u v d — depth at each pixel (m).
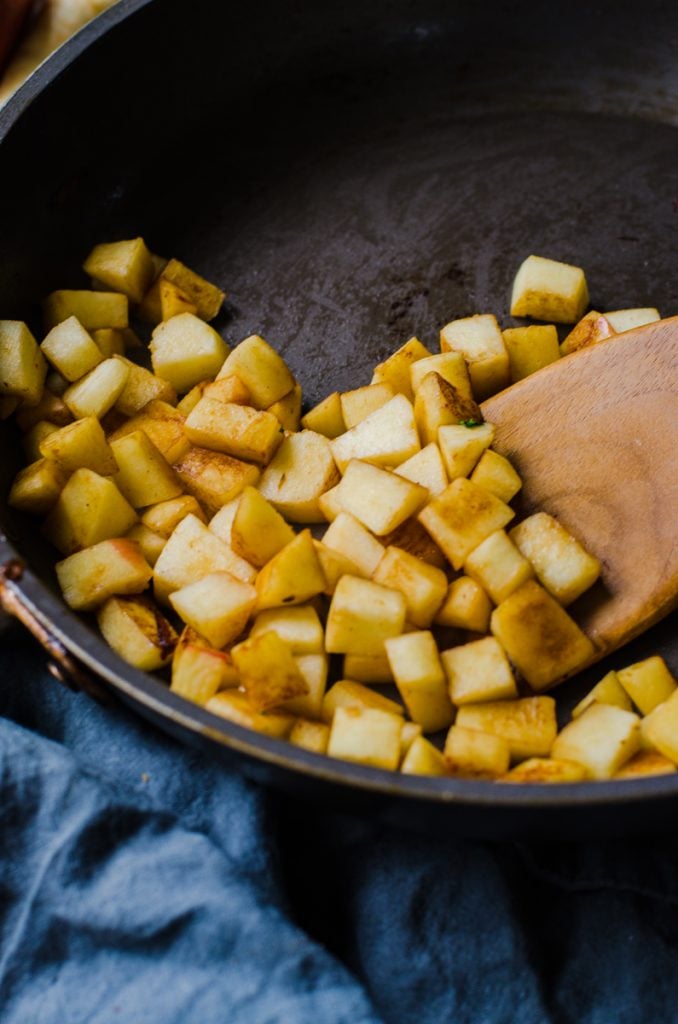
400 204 0.41
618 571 0.34
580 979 0.33
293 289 0.40
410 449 0.36
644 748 0.32
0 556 0.31
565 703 0.34
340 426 0.37
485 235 0.41
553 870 0.34
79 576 0.34
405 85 0.44
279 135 0.43
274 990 0.32
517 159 0.42
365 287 0.40
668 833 0.32
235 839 0.34
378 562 0.34
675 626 0.35
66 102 0.40
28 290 0.40
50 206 0.40
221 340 0.38
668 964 0.33
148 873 0.33
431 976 0.33
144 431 0.37
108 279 0.39
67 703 0.36
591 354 0.36
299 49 0.43
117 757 0.35
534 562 0.34
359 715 0.32
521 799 0.29
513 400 0.36
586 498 0.35
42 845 0.34
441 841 0.34
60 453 0.35
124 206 0.42
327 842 0.34
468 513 0.34
